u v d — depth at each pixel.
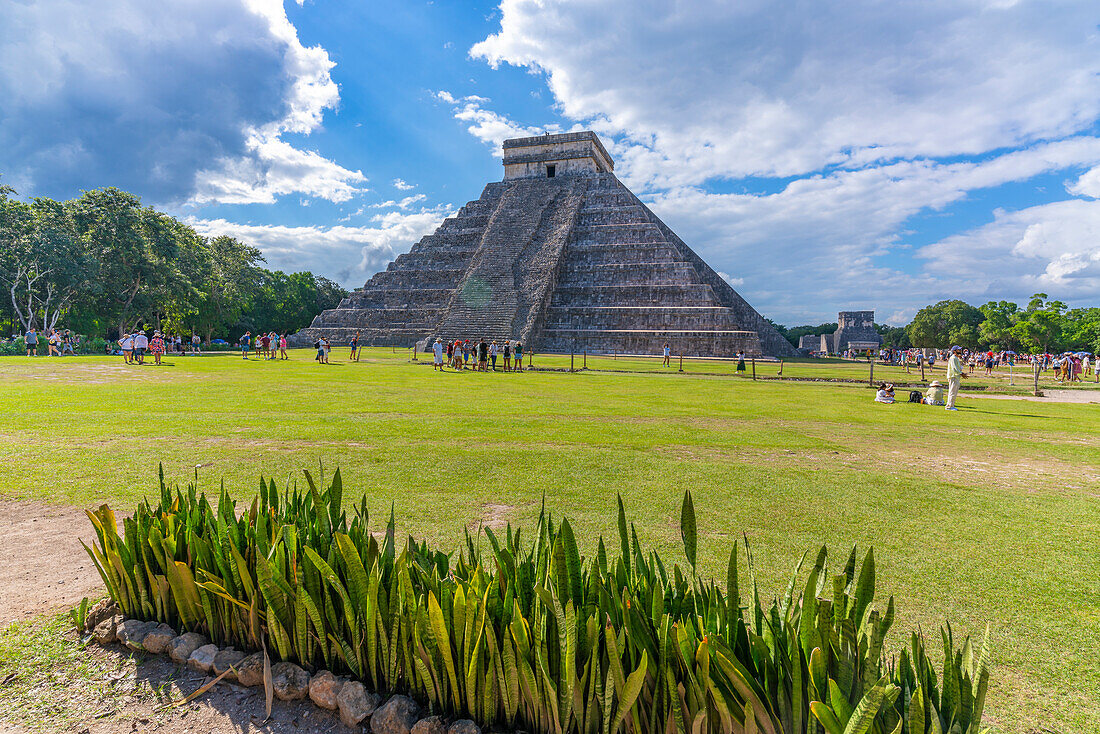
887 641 3.43
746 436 10.36
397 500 6.02
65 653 3.16
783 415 13.48
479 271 56.41
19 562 4.41
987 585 4.22
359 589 2.69
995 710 2.79
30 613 3.61
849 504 6.20
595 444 9.21
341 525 3.31
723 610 2.27
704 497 6.35
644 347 49.50
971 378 32.12
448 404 14.02
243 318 70.50
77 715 2.65
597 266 55.28
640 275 53.28
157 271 44.75
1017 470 7.98
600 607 2.36
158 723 2.61
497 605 2.53
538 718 2.32
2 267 37.44
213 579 2.98
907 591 4.12
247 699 2.79
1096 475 7.70
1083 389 24.36
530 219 60.91
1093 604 3.92
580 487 6.63
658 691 2.16
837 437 10.50
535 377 24.58
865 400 17.72
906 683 2.01
